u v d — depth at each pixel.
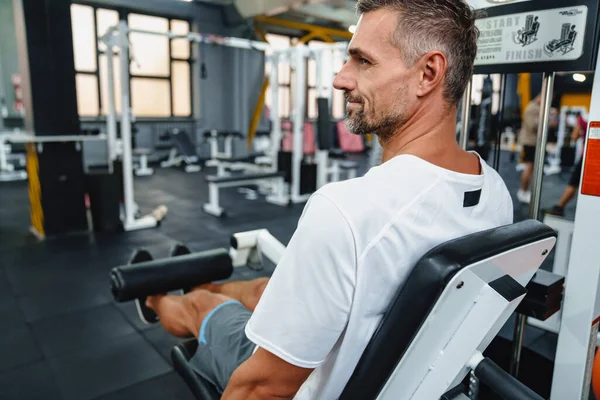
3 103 6.18
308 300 0.56
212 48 8.21
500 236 0.63
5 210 4.32
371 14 0.61
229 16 8.00
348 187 0.57
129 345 1.89
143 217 4.12
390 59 0.60
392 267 0.58
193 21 7.91
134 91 7.60
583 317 0.93
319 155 4.84
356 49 0.62
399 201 0.57
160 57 7.80
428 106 0.61
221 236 3.55
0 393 1.55
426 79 0.59
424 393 0.66
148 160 7.89
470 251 0.56
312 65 9.22
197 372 1.03
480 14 1.04
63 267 2.81
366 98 0.62
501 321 0.69
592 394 1.33
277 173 4.70
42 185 3.35
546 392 1.34
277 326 0.58
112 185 3.64
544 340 1.78
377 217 0.55
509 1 1.00
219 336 1.01
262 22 7.79
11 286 2.50
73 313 2.17
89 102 7.24
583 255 0.91
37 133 3.27
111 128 4.01
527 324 1.90
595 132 0.86
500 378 0.65
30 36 3.13
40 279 2.61
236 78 8.38
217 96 8.44
